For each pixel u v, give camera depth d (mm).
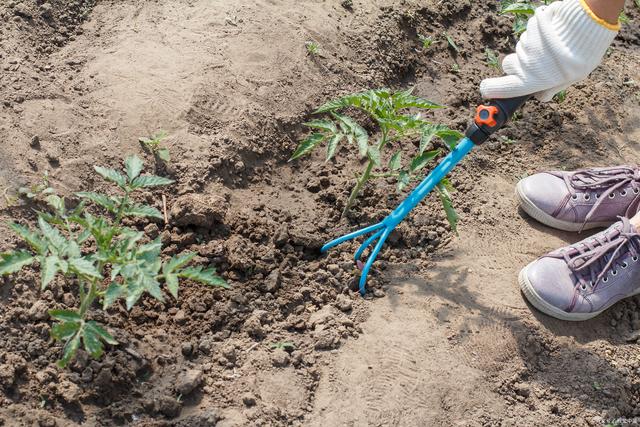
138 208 1845
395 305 1974
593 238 2018
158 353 1859
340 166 2168
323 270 2008
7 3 2205
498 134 2299
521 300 2010
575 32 1857
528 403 1896
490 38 2488
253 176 2111
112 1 2299
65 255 1828
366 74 2314
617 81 2436
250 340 1903
